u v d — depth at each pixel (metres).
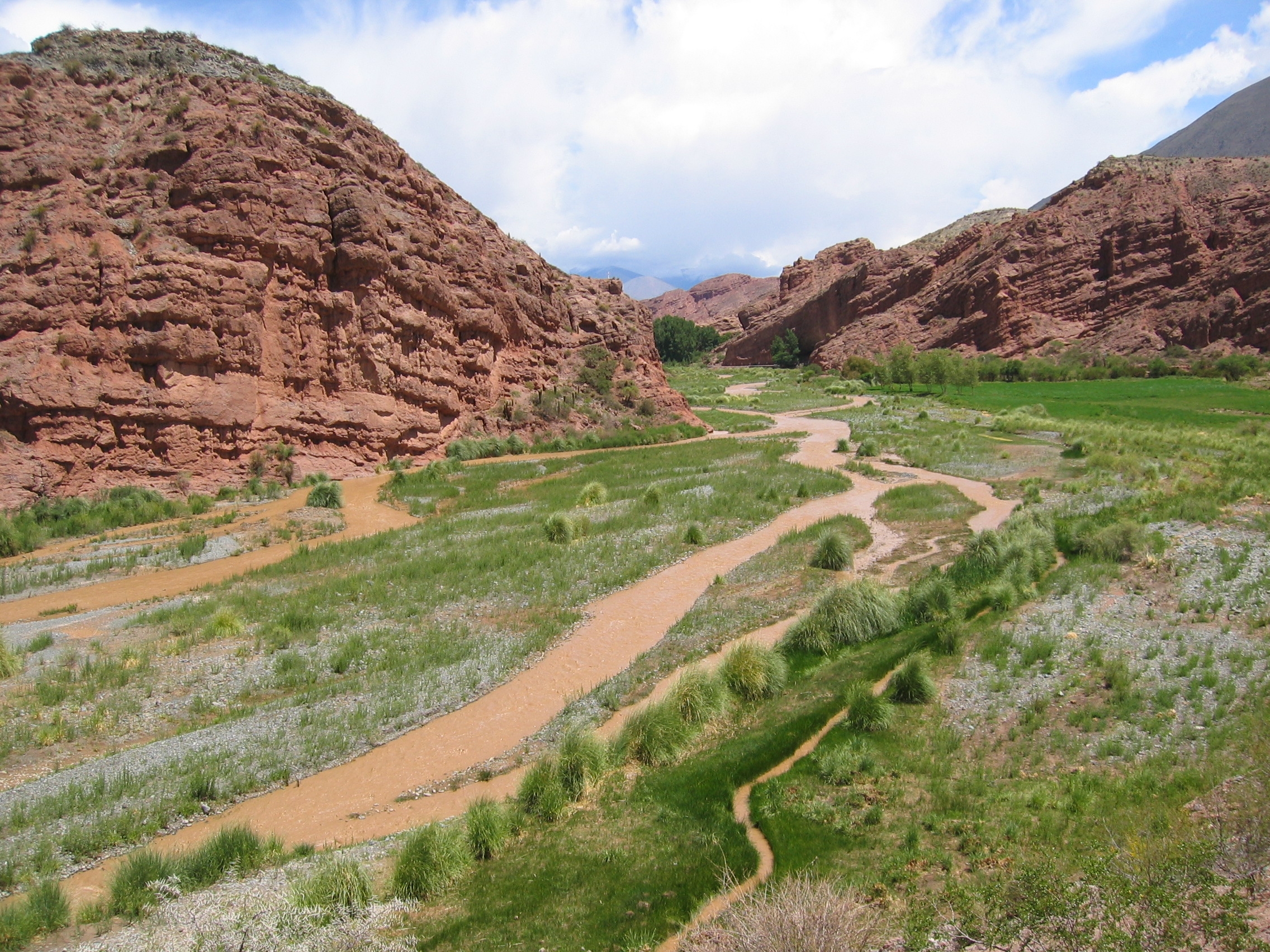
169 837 10.63
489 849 9.75
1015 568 18.00
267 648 16.69
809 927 6.52
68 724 13.38
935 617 16.56
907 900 7.46
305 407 36.69
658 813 10.23
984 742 11.23
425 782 12.08
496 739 13.41
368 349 39.06
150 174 34.06
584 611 19.34
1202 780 9.03
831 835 9.18
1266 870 6.19
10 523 25.44
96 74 36.22
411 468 39.91
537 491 34.34
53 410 29.56
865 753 11.03
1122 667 12.64
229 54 41.25
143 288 31.97
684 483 33.94
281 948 7.41
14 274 30.70
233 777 11.97
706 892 8.28
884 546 23.83
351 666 16.03
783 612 18.44
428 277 42.56
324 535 27.03
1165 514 22.47
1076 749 10.57
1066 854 7.71
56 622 18.34
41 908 8.23
